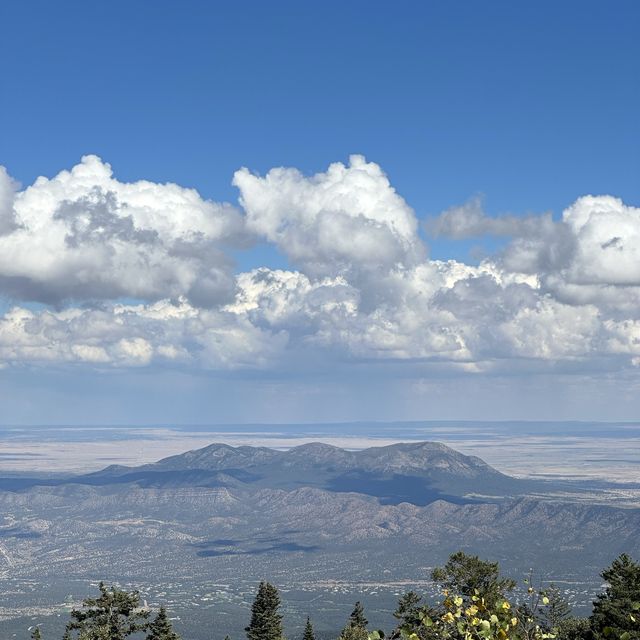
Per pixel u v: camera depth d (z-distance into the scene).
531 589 23.27
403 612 69.56
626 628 54.66
